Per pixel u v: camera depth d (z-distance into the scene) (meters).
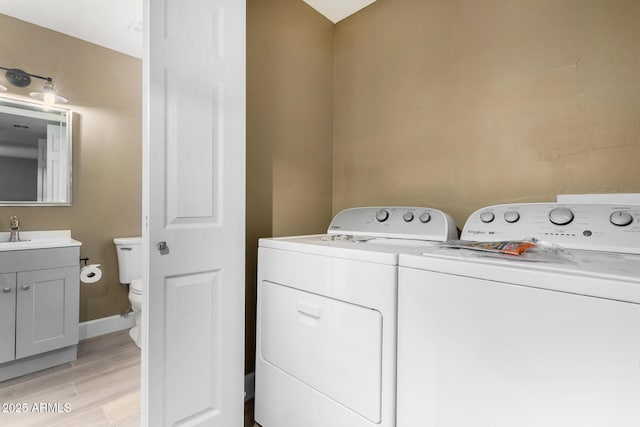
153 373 1.08
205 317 1.23
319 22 1.96
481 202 1.43
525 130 1.31
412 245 1.16
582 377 0.64
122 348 2.30
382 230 1.44
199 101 1.21
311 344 1.15
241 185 1.34
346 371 1.04
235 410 1.31
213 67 1.25
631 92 1.09
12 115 2.21
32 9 2.12
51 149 2.36
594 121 1.16
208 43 1.24
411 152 1.68
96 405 1.59
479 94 1.44
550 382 0.68
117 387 1.77
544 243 0.94
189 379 1.17
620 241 0.90
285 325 1.26
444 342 0.84
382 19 1.81
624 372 0.59
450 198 1.53
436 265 0.86
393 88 1.76
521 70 1.32
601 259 0.81
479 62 1.44
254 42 1.61
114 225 2.66
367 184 1.87
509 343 0.73
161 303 1.11
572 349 0.65
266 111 1.67
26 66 2.25
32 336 1.92
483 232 1.16
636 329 0.58
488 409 0.76
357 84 1.93
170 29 1.13
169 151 1.13
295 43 1.81
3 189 2.18
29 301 1.92
